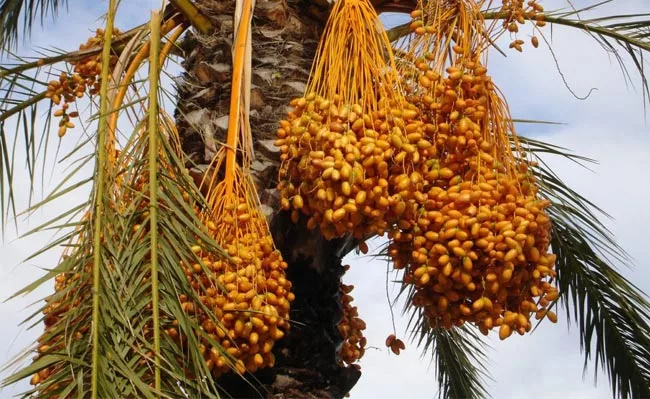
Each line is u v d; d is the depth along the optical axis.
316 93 4.14
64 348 3.49
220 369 3.91
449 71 4.16
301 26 4.96
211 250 3.84
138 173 3.90
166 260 3.67
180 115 4.80
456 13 4.52
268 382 4.50
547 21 5.65
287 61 4.86
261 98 4.76
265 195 4.50
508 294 4.02
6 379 3.27
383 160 3.84
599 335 6.30
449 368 7.13
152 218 3.70
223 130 4.65
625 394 6.30
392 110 3.96
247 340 3.91
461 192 3.95
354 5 4.32
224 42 4.87
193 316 3.84
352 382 4.79
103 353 3.38
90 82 5.11
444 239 3.91
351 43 4.23
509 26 4.54
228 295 3.81
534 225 3.90
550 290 4.04
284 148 4.03
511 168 4.21
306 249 4.55
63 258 4.00
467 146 4.07
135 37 4.75
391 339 4.47
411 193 3.90
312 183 3.93
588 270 6.24
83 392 3.29
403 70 4.36
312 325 4.61
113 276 3.58
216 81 4.82
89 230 3.67
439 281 3.93
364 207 3.86
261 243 4.02
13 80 5.56
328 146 3.87
